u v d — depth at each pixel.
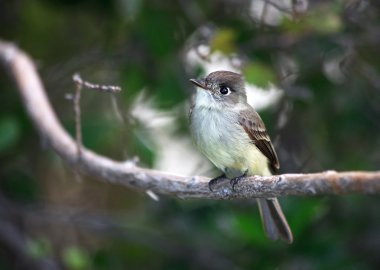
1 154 12.88
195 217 12.45
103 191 13.84
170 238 12.43
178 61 12.03
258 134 9.45
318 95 12.48
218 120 9.38
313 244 10.97
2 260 12.59
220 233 12.09
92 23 13.27
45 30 13.28
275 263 10.94
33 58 13.34
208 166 12.99
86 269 11.57
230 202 12.26
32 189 12.91
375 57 12.98
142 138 11.86
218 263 11.91
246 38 12.31
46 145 10.60
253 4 12.69
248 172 9.47
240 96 9.67
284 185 7.28
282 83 11.98
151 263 12.84
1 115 12.67
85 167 9.70
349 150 12.72
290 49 12.42
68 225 13.27
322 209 11.81
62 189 13.70
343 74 12.59
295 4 11.05
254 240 10.82
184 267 12.19
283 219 9.43
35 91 11.22
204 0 12.61
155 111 12.36
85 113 12.67
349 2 11.99
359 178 6.45
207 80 9.56
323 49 12.37
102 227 12.55
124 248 12.91
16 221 12.79
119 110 12.19
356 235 12.09
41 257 11.40
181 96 11.91
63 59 13.30
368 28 12.19
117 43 12.70
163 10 11.90
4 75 12.99
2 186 12.84
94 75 13.06
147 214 12.98
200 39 11.96
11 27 13.34
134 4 10.40
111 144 12.15
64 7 12.72
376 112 12.66
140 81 12.25
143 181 8.93
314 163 12.67
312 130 12.81
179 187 8.62
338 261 10.96
